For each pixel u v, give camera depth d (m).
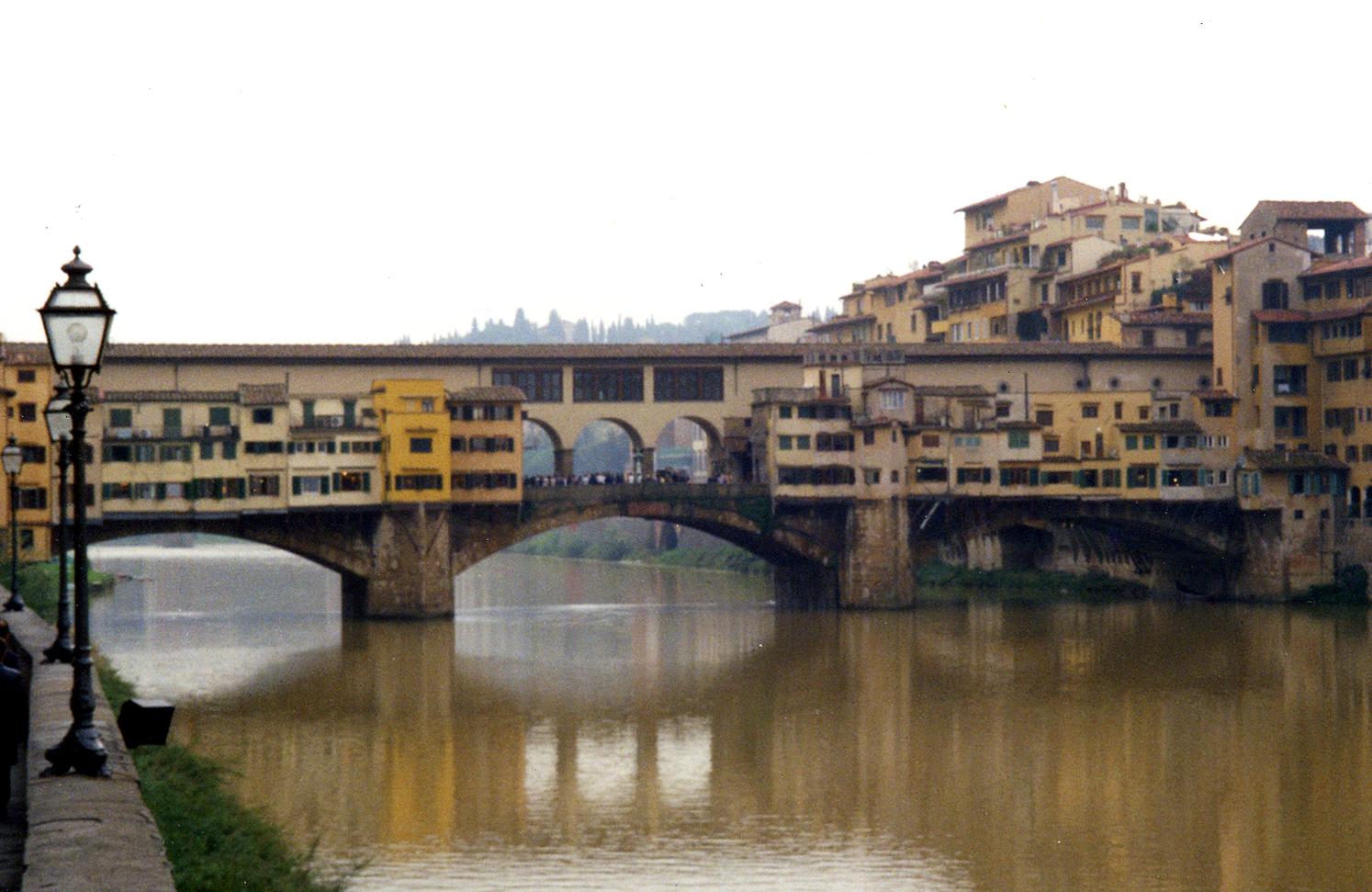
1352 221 139.88
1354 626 115.75
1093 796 66.00
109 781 23.22
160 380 121.12
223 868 31.73
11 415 111.25
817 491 130.00
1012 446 132.12
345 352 124.75
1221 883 54.12
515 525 125.62
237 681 92.62
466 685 92.00
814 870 54.75
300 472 119.19
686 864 55.28
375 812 61.78
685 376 135.00
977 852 57.41
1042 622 120.19
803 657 103.44
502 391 124.31
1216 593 137.12
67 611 37.56
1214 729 79.38
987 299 169.00
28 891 17.66
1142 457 132.88
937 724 80.88
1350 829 60.88
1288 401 133.62
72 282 23.58
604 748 74.94
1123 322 144.00
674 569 184.75
